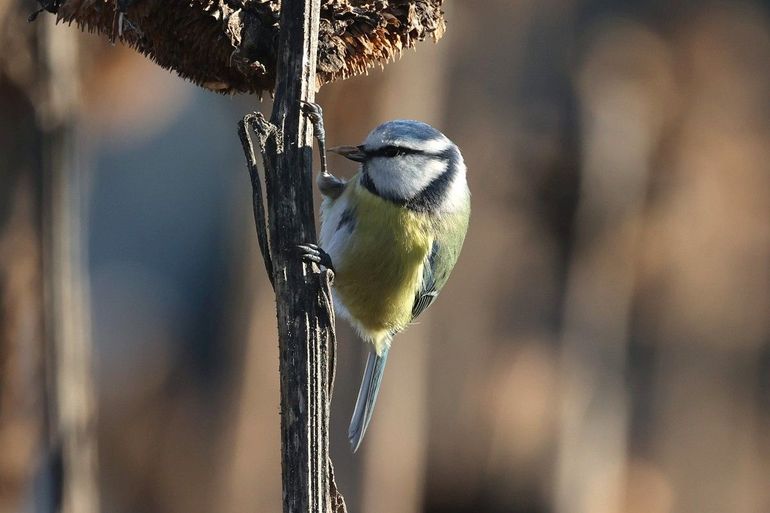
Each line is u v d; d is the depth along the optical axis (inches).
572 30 619.5
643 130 556.4
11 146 262.2
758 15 616.1
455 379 601.6
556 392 591.8
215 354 676.7
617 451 591.8
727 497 709.9
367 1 188.2
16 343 269.0
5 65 257.9
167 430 632.4
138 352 699.4
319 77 185.0
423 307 272.1
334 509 177.5
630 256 572.4
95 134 431.5
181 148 779.4
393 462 389.1
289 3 172.2
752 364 693.3
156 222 793.6
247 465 462.9
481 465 592.4
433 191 254.2
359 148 251.4
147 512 605.9
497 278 613.0
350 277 253.0
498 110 618.5
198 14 171.3
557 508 581.9
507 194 608.4
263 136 173.6
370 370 275.6
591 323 581.9
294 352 174.2
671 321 639.1
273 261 175.2
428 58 370.9
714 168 560.7
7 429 271.7
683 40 572.7
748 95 585.6
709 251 585.6
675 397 697.0
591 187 561.3
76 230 270.5
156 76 376.2
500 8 622.2
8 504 275.3
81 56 327.0
